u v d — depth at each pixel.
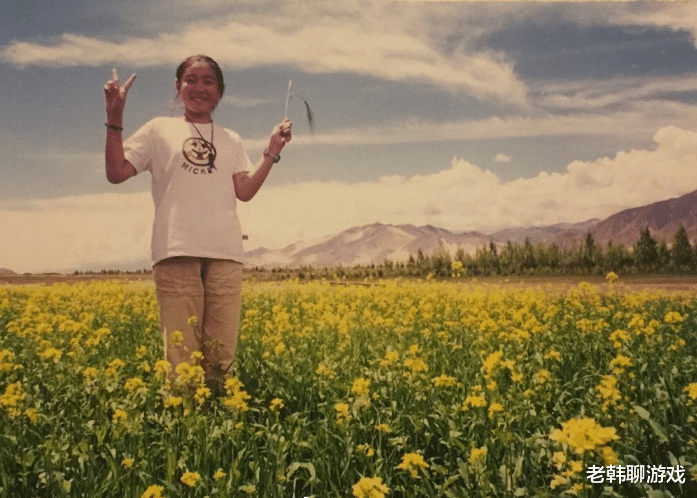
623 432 3.44
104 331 5.64
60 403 4.08
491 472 2.97
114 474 3.03
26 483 3.02
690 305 9.17
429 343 6.24
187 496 2.90
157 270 4.54
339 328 6.30
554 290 11.86
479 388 3.75
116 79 4.31
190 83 4.66
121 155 4.43
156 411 4.12
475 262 25.28
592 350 5.64
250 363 5.33
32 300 10.97
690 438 3.29
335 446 3.36
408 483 3.05
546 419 3.65
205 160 4.59
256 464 3.12
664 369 4.64
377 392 4.28
